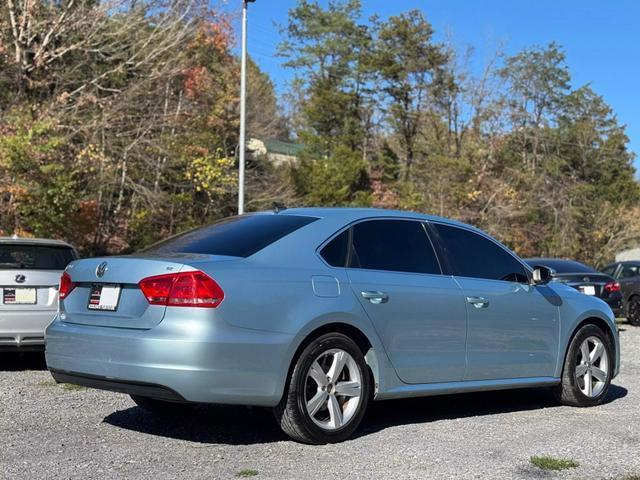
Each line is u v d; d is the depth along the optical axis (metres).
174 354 5.08
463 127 50.31
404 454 5.38
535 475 4.88
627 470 5.04
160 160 27.59
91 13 24.72
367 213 6.36
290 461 5.14
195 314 5.13
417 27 50.84
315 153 49.16
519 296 6.95
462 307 6.48
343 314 5.71
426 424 6.47
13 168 17.58
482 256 6.94
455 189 45.94
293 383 5.46
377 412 6.99
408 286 6.18
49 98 24.00
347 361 5.74
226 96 34.09
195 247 5.84
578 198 55.16
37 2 23.62
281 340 5.36
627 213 55.84
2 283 8.82
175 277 5.22
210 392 5.12
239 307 5.25
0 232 18.38
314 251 5.84
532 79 58.84
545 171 53.34
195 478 4.71
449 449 5.55
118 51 26.09
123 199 27.17
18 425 6.16
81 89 24.56
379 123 53.16
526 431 6.23
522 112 51.53
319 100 51.53
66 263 9.41
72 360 5.60
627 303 18.30
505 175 47.75
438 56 50.84
